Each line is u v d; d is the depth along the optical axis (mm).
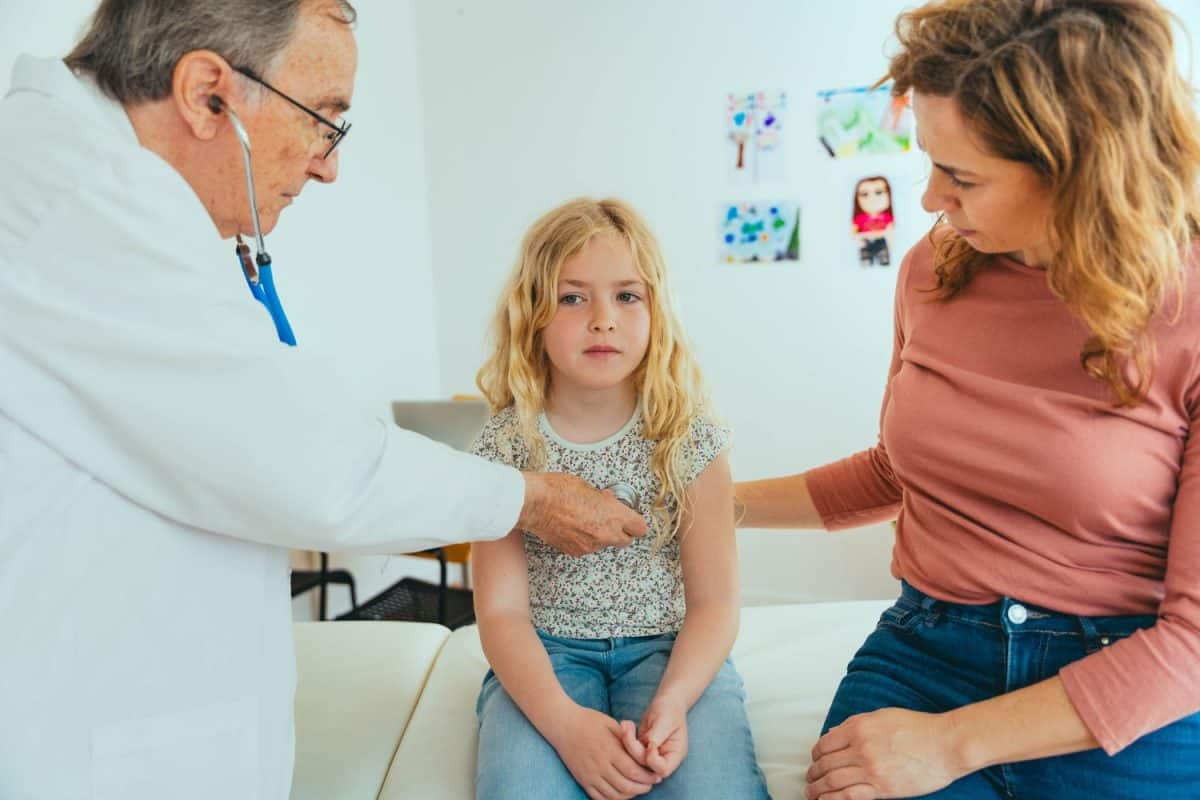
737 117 2996
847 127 2889
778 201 2998
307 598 2781
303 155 943
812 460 3094
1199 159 764
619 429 1221
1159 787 783
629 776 936
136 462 797
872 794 817
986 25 774
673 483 1167
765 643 1377
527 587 1191
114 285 775
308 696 1287
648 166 3131
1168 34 748
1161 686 739
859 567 3098
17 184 785
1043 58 743
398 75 3180
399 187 3211
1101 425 822
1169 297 788
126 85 845
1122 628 843
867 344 2973
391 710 1259
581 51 3137
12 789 748
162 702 809
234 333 804
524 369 1217
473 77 3279
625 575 1179
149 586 807
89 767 772
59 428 776
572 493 1069
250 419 790
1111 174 734
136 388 776
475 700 1252
